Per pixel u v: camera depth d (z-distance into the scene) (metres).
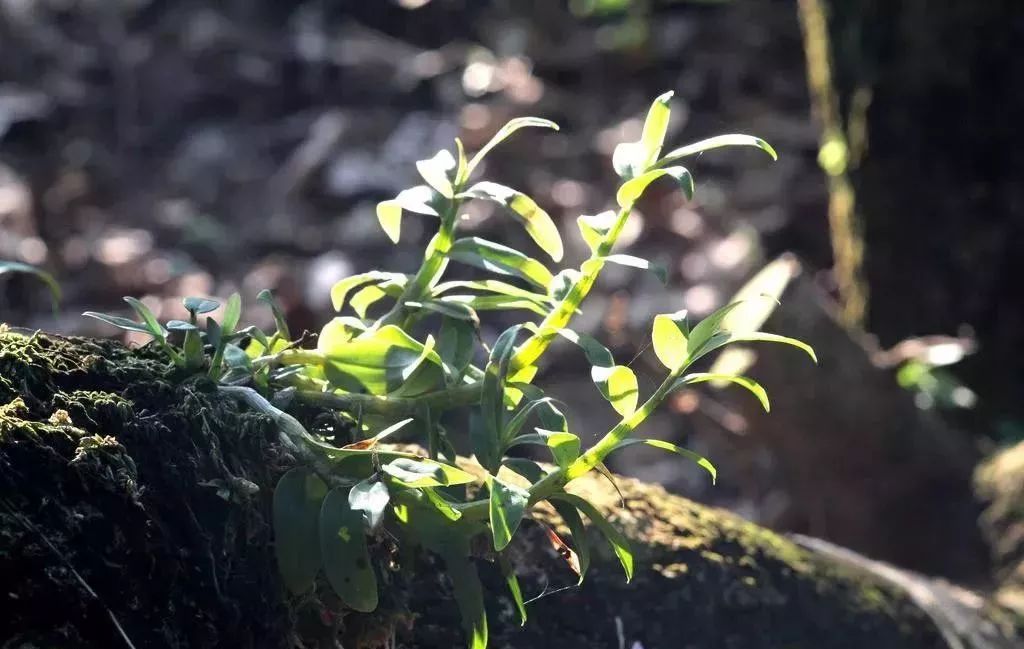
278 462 0.70
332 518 0.66
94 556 0.61
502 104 4.27
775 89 4.39
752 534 1.11
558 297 0.79
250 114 4.72
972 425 2.33
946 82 2.31
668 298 3.12
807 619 1.06
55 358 0.70
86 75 4.76
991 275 2.37
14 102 4.46
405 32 4.98
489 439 0.74
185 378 0.73
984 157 2.34
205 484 0.67
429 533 0.72
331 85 4.74
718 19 4.64
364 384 0.77
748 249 3.31
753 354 1.80
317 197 4.09
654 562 1.01
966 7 2.25
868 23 2.35
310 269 3.49
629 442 0.71
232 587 0.67
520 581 0.92
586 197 3.73
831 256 3.68
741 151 4.09
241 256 3.79
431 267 0.81
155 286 3.45
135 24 5.00
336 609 0.73
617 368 0.69
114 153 4.49
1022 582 1.67
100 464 0.63
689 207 3.65
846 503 1.91
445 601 0.87
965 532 1.84
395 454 0.68
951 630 1.14
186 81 4.71
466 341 0.81
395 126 4.40
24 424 0.63
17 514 0.60
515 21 4.81
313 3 5.03
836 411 1.82
